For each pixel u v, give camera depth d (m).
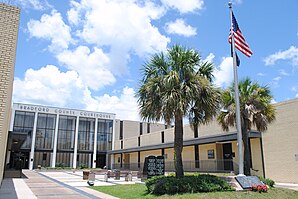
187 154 33.62
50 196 13.13
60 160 54.38
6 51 9.27
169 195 11.98
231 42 15.75
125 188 16.06
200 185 12.53
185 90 13.38
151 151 43.16
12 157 51.34
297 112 22.12
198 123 14.70
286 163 22.41
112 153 53.75
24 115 53.12
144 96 14.28
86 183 20.77
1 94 8.98
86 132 57.50
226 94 17.95
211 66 14.83
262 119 17.58
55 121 55.41
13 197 12.53
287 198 12.49
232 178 14.02
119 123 60.75
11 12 9.66
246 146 17.23
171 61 14.43
